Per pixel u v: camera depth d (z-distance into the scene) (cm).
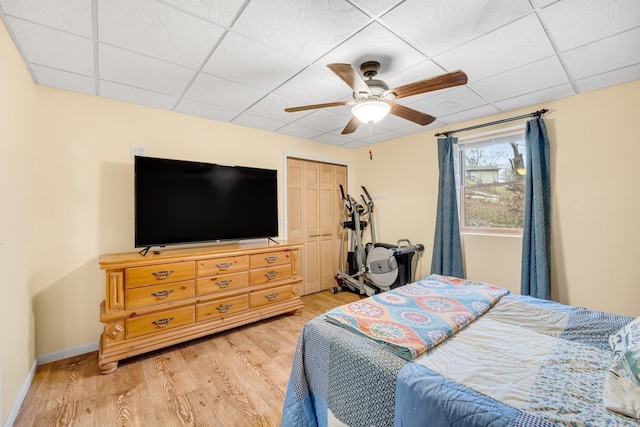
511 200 300
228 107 274
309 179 409
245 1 136
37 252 215
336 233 446
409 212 379
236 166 303
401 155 387
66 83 218
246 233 309
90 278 239
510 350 121
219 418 161
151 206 246
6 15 142
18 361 170
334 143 422
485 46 175
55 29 154
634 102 221
